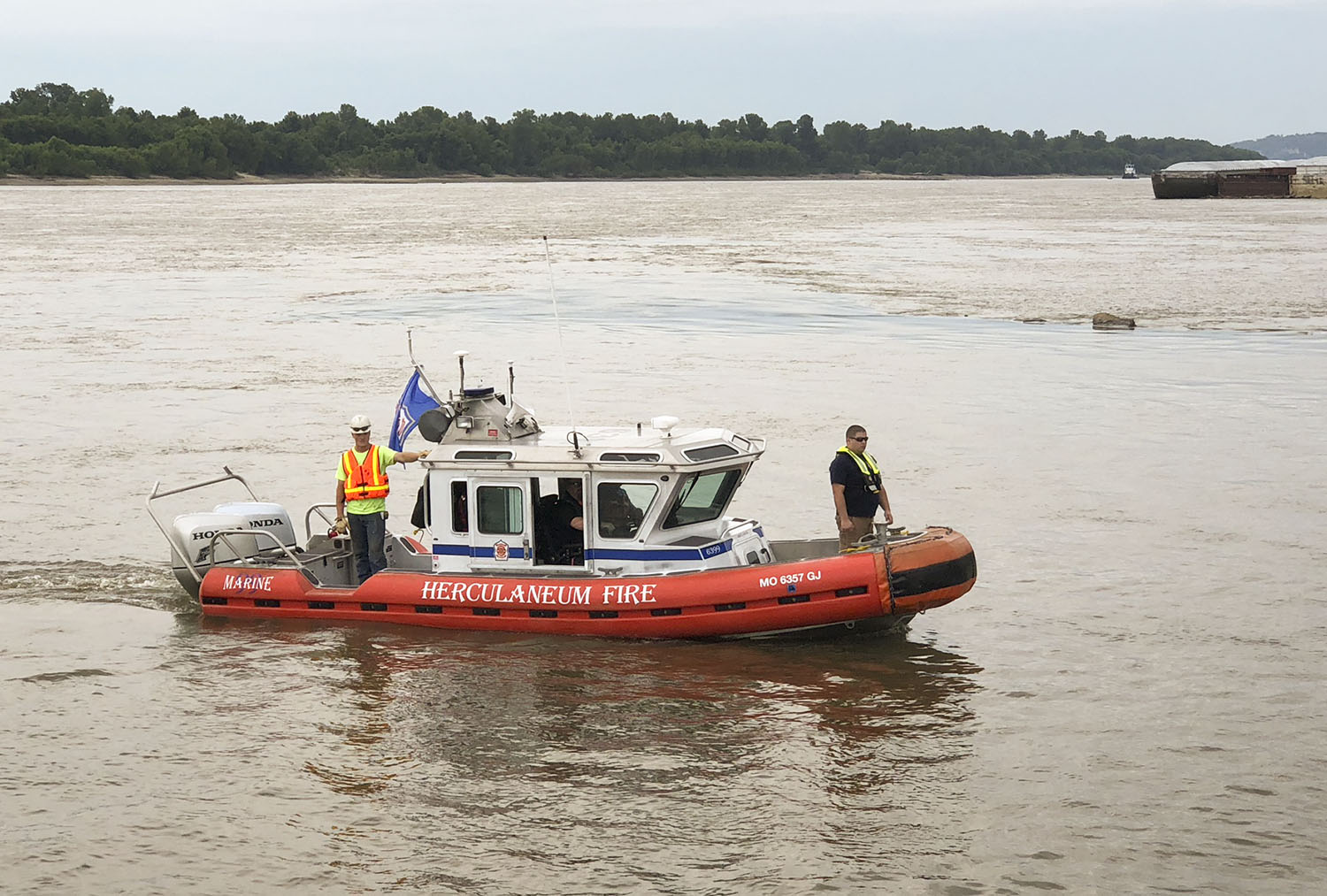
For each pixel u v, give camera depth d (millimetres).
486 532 16688
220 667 15383
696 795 12094
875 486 16875
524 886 10570
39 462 25406
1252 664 15070
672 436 16531
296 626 16891
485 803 11953
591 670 15219
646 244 93438
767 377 35188
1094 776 12336
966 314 49188
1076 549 19703
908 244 91625
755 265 73188
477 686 14734
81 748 13078
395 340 43000
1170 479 23875
